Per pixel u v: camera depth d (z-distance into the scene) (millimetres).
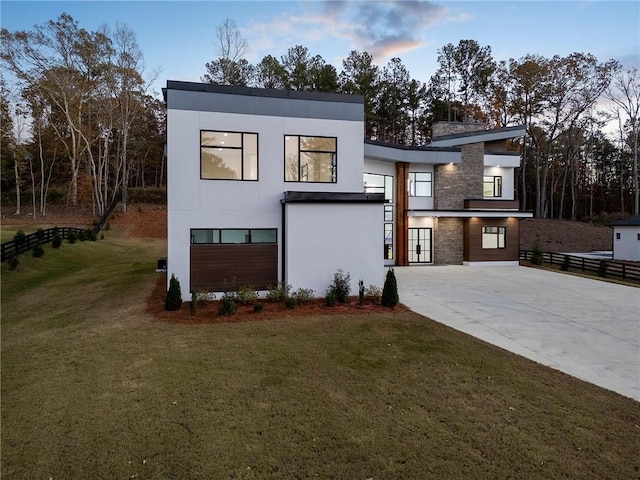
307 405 5535
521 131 23438
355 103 13516
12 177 42125
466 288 14961
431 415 5301
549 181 51781
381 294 12336
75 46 35188
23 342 8586
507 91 39438
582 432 4918
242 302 11586
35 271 18953
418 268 21078
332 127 13289
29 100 36750
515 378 6625
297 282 12219
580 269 20594
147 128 49281
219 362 7117
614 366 7312
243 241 12477
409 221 22625
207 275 12141
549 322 10281
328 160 13273
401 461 4277
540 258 22562
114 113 38531
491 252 22500
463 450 4492
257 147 12578
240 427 4930
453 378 6562
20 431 4824
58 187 44406
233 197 12367
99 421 5051
